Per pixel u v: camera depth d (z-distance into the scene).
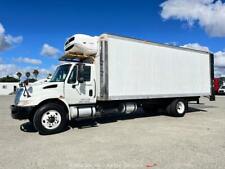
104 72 9.41
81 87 9.20
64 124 8.50
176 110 11.90
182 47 12.30
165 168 4.73
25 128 9.33
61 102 8.73
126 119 11.29
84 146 6.46
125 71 10.02
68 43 9.62
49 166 4.96
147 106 12.35
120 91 9.84
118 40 9.82
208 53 13.66
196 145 6.40
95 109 9.65
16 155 5.74
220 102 20.91
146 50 10.78
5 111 15.74
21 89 8.55
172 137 7.36
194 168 4.71
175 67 11.95
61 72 9.34
